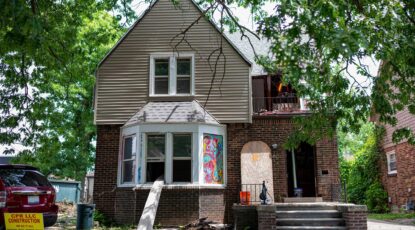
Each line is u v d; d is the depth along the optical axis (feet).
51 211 37.29
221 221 49.52
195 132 49.96
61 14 36.91
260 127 53.06
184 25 55.42
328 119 33.96
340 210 41.78
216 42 54.80
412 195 63.72
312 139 36.09
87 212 39.22
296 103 58.34
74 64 43.27
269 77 58.95
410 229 43.16
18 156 48.96
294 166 56.75
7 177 35.42
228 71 53.98
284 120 53.01
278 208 43.24
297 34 21.48
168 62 54.80
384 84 31.22
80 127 92.58
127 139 52.54
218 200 49.83
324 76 31.32
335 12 20.22
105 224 49.62
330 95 35.94
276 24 23.38
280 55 21.72
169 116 50.62
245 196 48.88
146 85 53.88
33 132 48.01
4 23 21.93
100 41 58.85
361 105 31.24
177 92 53.83
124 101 53.67
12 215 18.95
